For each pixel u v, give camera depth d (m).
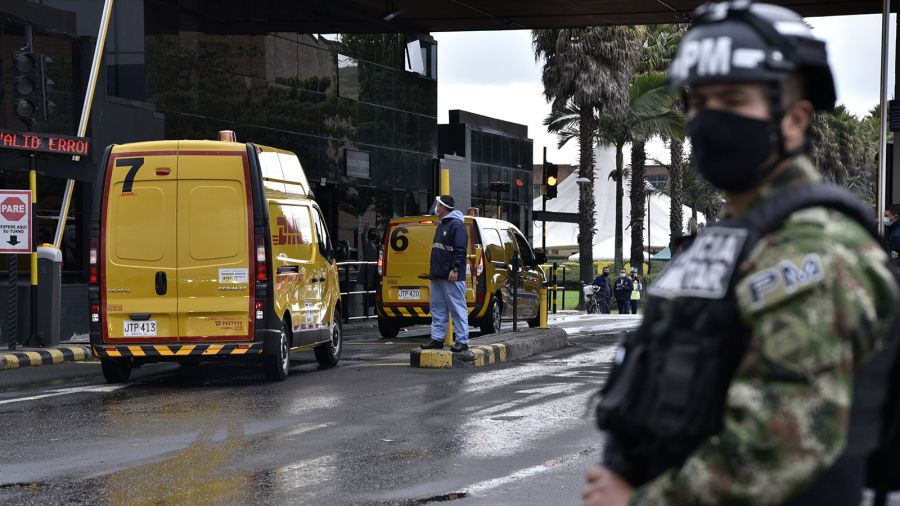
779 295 3.00
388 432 14.91
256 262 20.69
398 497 11.02
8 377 23.03
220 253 20.75
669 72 3.40
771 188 3.28
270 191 21.62
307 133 42.25
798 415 2.90
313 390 19.62
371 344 32.03
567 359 25.61
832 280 2.96
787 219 3.17
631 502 3.13
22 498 11.09
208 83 37.19
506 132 66.25
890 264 3.20
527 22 48.50
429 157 51.28
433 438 14.44
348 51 44.97
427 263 34.19
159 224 20.81
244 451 13.58
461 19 48.12
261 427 15.38
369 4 45.47
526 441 14.20
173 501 10.90
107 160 21.05
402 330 40.12
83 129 31.80
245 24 38.81
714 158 3.29
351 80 45.16
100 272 20.89
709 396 3.20
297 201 23.08
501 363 24.52
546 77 72.88
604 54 70.56
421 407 17.28
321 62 43.16
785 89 3.25
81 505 10.76
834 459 2.93
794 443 2.90
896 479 3.54
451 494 11.15
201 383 21.14
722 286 3.20
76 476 12.14
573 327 39.59
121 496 11.14
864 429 3.12
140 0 34.22
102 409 17.42
